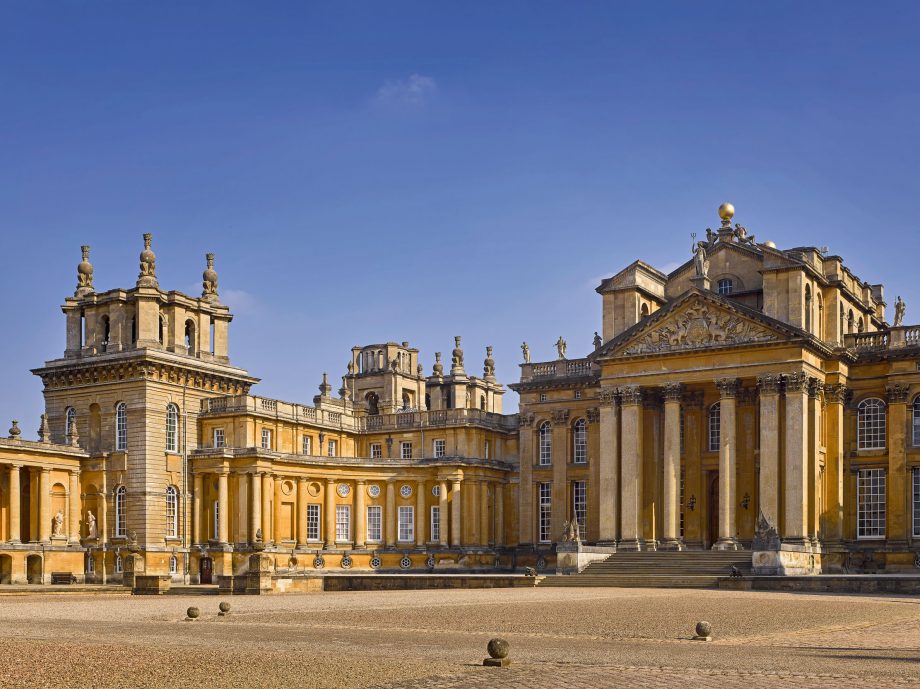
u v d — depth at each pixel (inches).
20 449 3353.8
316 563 3659.0
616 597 2210.9
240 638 1274.6
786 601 2030.0
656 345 3287.4
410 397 5098.4
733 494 3129.9
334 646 1173.1
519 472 3838.6
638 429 3297.2
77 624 1533.0
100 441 3614.7
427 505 3843.5
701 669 971.9
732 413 3159.5
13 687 854.5
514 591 2532.0
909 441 3191.4
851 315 3526.1
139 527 3474.4
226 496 3563.0
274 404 3727.9
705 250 3528.5
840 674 937.5
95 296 3708.2
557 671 954.7
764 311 3189.0
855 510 3255.4
